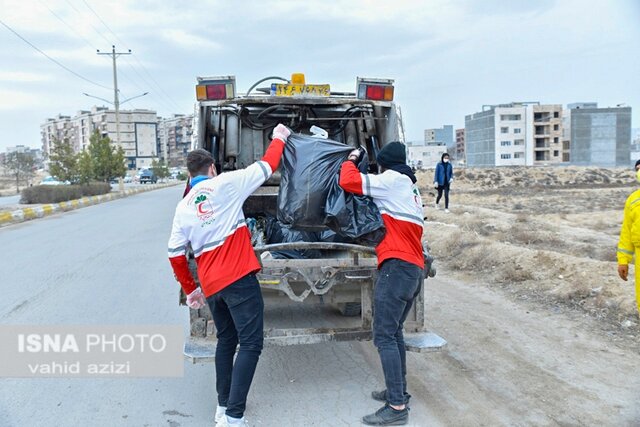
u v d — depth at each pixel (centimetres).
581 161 10644
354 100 615
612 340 566
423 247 476
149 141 15000
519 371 500
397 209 410
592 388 459
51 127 18612
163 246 1272
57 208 2478
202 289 419
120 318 681
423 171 5319
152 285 862
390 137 630
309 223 438
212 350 429
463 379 487
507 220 1507
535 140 10556
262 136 701
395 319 408
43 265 1057
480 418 414
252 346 391
